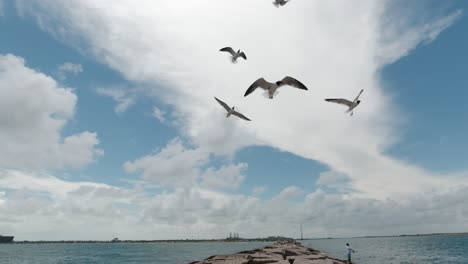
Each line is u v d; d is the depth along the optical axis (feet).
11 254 309.63
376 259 159.02
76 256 268.41
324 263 83.56
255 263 84.69
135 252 335.88
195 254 278.87
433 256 177.27
